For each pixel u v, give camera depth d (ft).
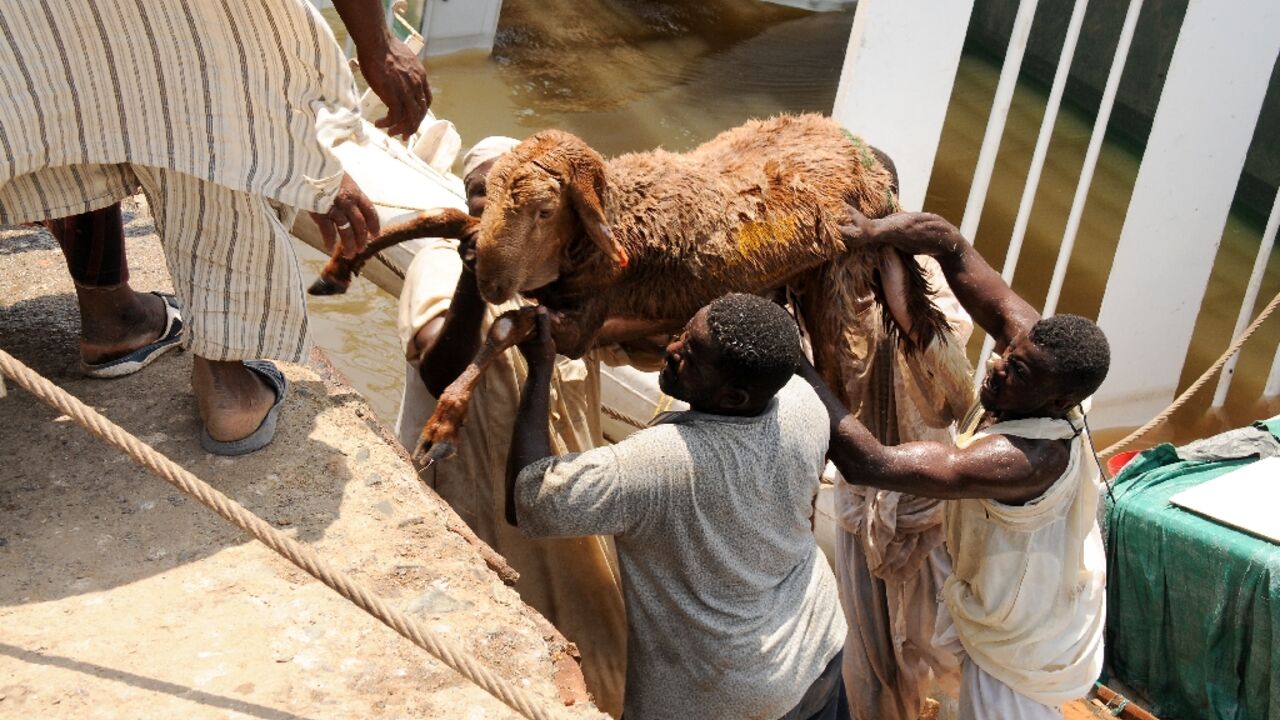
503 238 9.05
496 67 41.09
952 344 11.93
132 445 7.75
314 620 9.22
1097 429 27.27
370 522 10.33
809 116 11.08
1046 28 43.04
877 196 10.87
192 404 11.12
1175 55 23.73
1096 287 31.48
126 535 9.64
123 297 11.17
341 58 9.38
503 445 12.80
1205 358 29.89
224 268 9.71
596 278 9.79
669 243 9.76
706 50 44.96
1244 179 36.40
